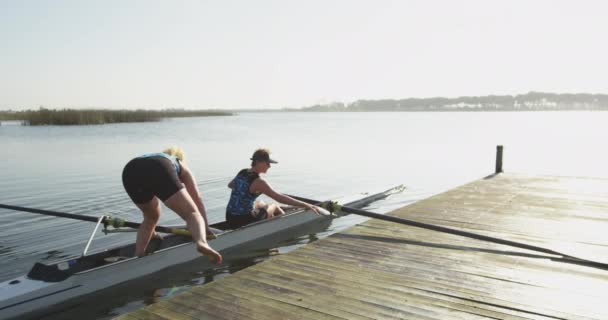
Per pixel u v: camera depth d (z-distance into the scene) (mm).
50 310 4730
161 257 5621
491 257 4992
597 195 8828
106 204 10008
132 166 4461
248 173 6684
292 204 6547
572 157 21281
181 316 3541
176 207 4336
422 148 25719
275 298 3863
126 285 5289
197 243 4051
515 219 6891
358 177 14836
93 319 4621
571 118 103500
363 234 5988
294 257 5004
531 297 3850
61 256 6578
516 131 45188
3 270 5988
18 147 22844
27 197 10695
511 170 16875
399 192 12141
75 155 19359
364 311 3590
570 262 4785
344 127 55438
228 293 3980
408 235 5934
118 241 7359
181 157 5027
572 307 3639
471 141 31406
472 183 10602
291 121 85312
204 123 68438
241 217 6758
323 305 3713
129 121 53812
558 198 8562
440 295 3904
